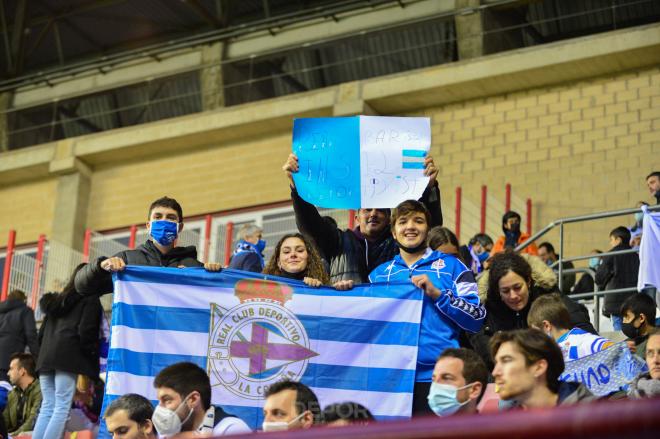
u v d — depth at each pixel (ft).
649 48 55.52
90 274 20.35
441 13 63.16
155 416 16.38
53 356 25.67
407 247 20.04
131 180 69.67
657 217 28.81
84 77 75.05
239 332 19.83
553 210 56.49
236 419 18.02
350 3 66.64
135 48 75.72
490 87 59.77
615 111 56.80
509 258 21.68
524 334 14.06
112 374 19.57
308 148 22.86
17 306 36.06
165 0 71.56
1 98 76.89
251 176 65.67
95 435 28.48
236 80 69.87
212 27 72.38
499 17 62.75
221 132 66.69
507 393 13.88
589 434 4.83
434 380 15.92
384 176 22.56
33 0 75.41
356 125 22.90
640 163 55.36
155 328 19.90
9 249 54.49
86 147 70.18
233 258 29.01
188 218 65.77
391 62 65.92
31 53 77.56
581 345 19.58
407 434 5.02
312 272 21.08
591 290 41.75
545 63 57.62
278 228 61.67
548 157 57.67
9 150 75.92
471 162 59.62
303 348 19.65
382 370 19.40
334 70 67.82
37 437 25.76
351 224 49.14
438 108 61.62
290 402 15.08
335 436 5.12
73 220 69.36
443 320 19.53
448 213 57.36
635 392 18.06
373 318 19.67
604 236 54.90
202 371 16.85
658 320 30.71
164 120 68.59
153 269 20.21
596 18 61.46
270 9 70.79
